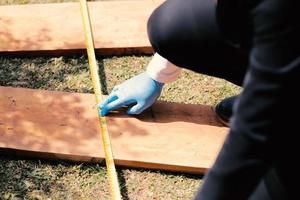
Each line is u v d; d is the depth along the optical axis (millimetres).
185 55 1789
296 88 880
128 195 2127
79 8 2934
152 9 2939
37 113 2354
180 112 2410
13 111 2357
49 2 3047
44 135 2258
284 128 915
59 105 2398
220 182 954
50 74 2631
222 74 1820
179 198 2129
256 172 927
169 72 2191
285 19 836
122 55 2756
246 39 1112
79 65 2689
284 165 1101
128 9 2930
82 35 2768
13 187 2123
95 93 2436
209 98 2541
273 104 862
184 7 1711
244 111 890
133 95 2295
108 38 2750
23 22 2830
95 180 2170
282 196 1151
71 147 2215
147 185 2168
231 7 1152
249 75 887
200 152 2236
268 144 890
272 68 852
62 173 2188
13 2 3031
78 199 2100
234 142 917
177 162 2188
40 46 2703
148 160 2188
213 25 1630
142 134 2289
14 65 2670
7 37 2740
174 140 2277
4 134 2250
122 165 2213
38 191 2117
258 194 1210
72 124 2311
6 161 2223
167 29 1748
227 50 1663
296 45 842
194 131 2324
